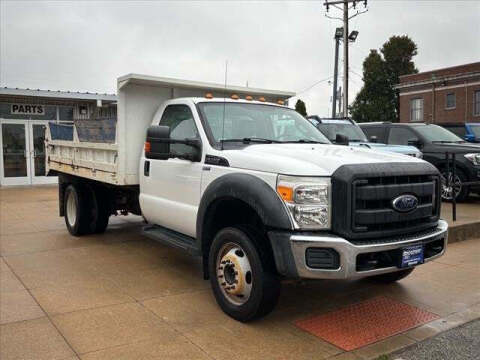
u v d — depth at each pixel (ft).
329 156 14.58
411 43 177.68
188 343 13.62
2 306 16.44
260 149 16.02
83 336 14.06
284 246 13.34
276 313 15.98
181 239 18.51
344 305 16.80
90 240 26.96
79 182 27.22
